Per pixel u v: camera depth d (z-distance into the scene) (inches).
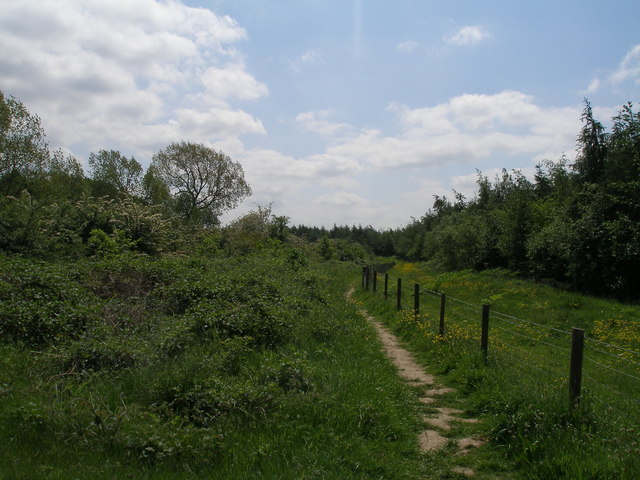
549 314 566.6
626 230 739.4
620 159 808.9
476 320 518.6
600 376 318.3
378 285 877.8
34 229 571.5
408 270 1587.1
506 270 1065.5
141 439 167.9
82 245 622.5
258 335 323.3
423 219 2507.4
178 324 311.1
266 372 243.1
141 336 301.4
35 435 165.9
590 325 512.7
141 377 226.4
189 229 1111.6
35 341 277.7
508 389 253.8
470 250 1250.0
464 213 1547.7
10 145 936.9
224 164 1739.7
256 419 197.6
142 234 748.0
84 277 406.0
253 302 372.2
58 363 239.5
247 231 1352.1
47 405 183.0
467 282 862.5
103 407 191.5
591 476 157.4
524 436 195.2
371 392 249.4
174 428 181.9
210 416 197.2
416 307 481.4
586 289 827.4
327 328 395.9
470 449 202.1
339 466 172.9
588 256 792.3
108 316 322.0
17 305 294.8
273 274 613.0
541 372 295.3
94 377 228.8
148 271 449.7
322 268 1096.2
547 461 171.6
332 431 197.9
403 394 268.8
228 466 163.3
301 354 291.1
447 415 246.7
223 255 948.6
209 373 234.8
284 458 172.7
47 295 329.4
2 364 233.6
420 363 357.4
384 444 198.8
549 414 203.5
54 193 1063.6
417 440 211.5
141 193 1469.0
